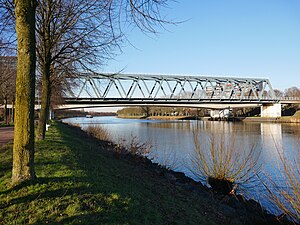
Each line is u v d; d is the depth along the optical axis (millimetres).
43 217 4648
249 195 10219
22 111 5699
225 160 11578
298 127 44938
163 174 12695
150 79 63500
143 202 6297
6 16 9609
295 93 91375
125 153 15367
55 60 12812
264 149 20828
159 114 121125
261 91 76688
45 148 11031
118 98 55844
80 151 11945
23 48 5535
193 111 108438
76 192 5781
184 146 23625
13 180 5766
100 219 4758
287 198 7473
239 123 61938
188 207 7766
